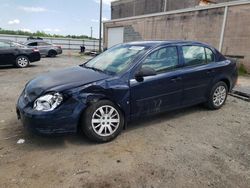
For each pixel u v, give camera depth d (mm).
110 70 3719
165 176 2627
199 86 4418
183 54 4188
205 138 3617
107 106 3318
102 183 2482
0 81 7559
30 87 3443
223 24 11641
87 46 32719
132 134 3674
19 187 2398
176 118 4418
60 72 3893
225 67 4852
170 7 20906
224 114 4738
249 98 5965
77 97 3104
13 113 4473
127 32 19875
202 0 19469
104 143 3361
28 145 3248
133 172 2684
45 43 19109
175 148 3264
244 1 10500
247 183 2553
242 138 3660
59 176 2584
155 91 3740
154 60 3781
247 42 10656
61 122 3043
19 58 10969
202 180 2578
